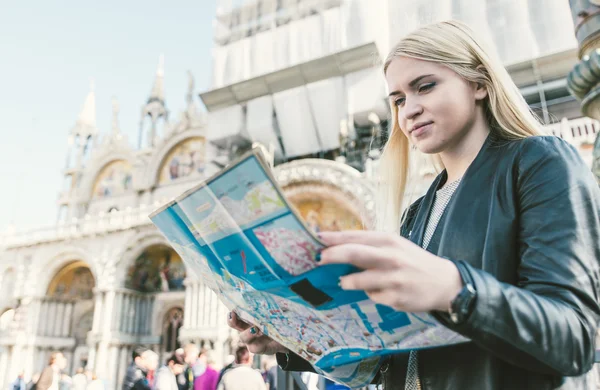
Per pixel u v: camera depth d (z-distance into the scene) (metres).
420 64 1.34
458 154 1.43
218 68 29.31
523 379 1.04
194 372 11.30
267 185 0.93
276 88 25.84
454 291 0.85
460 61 1.32
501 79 1.33
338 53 23.56
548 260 0.97
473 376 1.09
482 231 1.18
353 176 19.48
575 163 1.11
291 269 1.01
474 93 1.37
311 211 21.17
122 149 37.44
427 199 1.63
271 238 0.98
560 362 0.88
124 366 27.66
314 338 1.29
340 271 0.96
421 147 1.39
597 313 0.93
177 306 29.67
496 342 0.87
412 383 1.23
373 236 0.90
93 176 38.41
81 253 29.95
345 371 1.41
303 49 26.66
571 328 0.86
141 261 29.70
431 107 1.33
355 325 1.14
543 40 18.45
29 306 30.39
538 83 17.88
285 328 1.33
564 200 1.03
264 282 1.14
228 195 1.01
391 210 1.85
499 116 1.33
